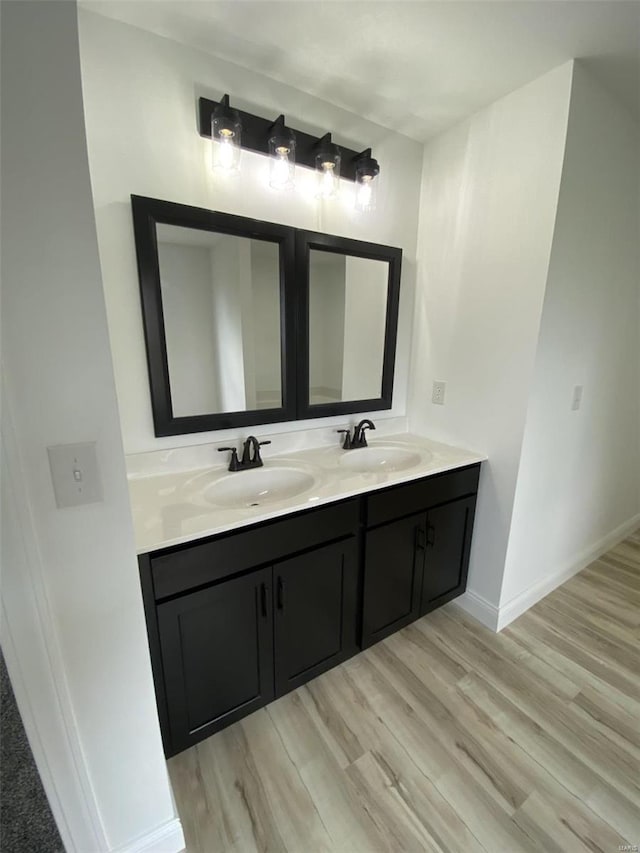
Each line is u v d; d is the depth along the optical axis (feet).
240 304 4.91
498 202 5.05
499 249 5.12
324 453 5.71
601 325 5.90
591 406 6.31
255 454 5.08
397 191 5.86
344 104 4.99
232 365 4.99
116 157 3.91
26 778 4.14
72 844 2.83
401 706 4.56
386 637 5.51
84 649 2.54
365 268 5.85
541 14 3.54
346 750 4.06
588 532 7.47
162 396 4.53
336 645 4.78
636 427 7.83
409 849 3.26
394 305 6.19
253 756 4.00
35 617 2.32
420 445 6.17
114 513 2.44
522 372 5.05
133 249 4.14
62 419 2.16
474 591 6.12
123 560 2.54
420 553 5.33
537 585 6.44
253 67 4.34
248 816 3.49
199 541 3.41
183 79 4.08
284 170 4.52
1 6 1.67
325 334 5.68
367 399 6.34
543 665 5.17
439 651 5.40
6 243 1.87
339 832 3.37
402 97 4.84
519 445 5.23
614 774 3.84
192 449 4.85
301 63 4.28
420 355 6.55
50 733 2.55
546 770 3.87
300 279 5.21
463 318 5.74
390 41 3.92
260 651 4.09
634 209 5.78
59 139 1.88
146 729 2.92
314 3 3.46
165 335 4.46
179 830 3.23
